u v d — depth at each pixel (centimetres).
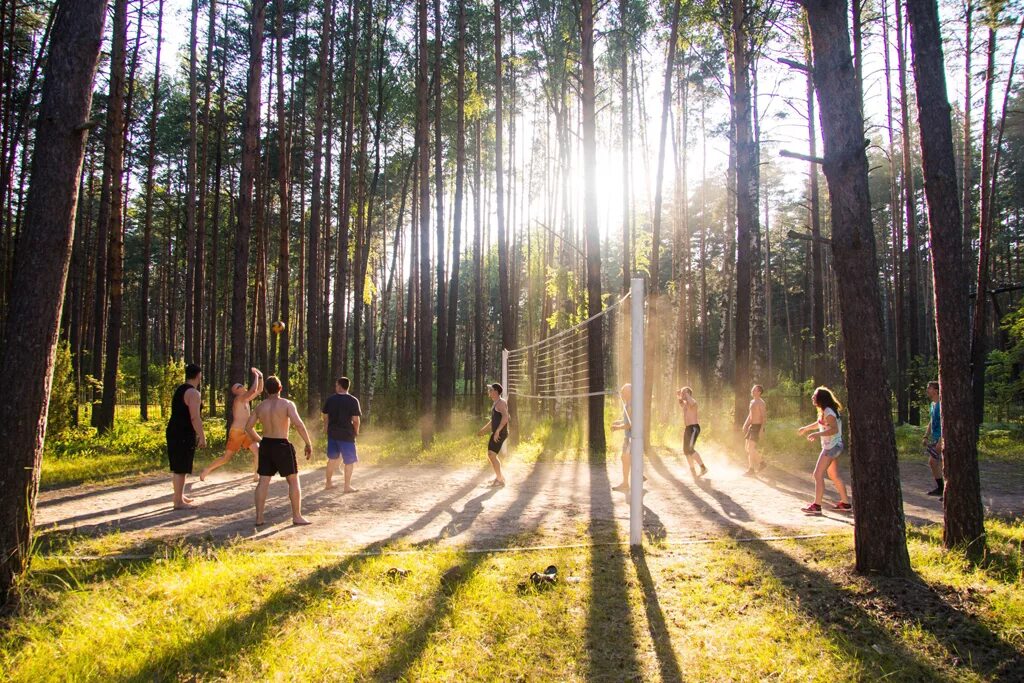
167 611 485
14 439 504
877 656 424
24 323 514
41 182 525
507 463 1455
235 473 1255
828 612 493
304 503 948
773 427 2009
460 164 1964
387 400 2269
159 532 747
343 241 2136
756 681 396
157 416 2916
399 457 1498
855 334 572
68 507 910
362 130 2395
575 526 796
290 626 462
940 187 656
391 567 587
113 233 1784
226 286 3750
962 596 508
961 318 654
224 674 397
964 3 1723
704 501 989
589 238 1650
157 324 5025
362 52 2588
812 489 1119
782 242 4647
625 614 496
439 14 2023
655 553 659
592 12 1686
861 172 575
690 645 445
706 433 2034
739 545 689
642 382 691
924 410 2784
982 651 429
